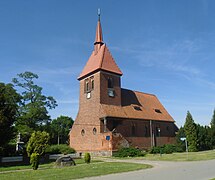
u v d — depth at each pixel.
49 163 28.39
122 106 43.41
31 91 49.34
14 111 29.28
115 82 42.97
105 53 43.34
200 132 46.16
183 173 16.69
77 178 15.31
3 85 44.28
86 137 41.22
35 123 48.72
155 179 14.16
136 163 24.48
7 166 25.66
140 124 43.84
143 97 51.47
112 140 36.81
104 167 20.83
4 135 27.16
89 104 41.97
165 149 40.62
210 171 17.53
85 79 43.88
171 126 50.72
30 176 16.53
